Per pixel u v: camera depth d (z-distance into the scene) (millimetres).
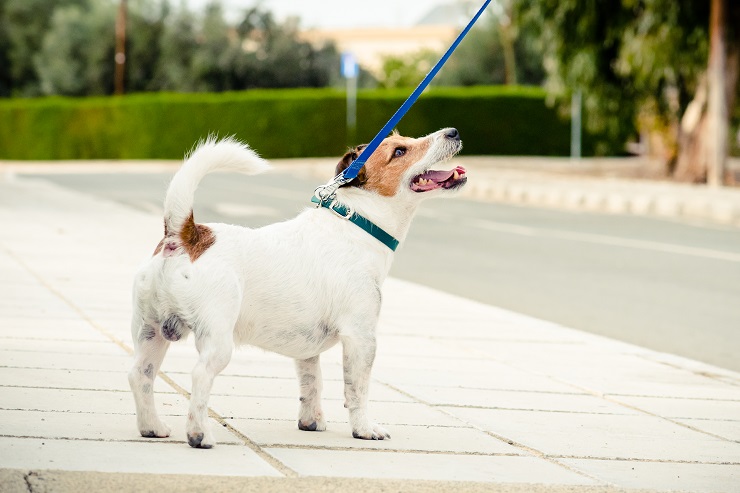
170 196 4801
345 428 5430
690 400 6617
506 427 5621
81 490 4066
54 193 22969
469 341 8336
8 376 6098
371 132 41812
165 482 4219
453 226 18594
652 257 14773
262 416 5562
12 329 7602
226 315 4754
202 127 41938
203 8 53250
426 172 5223
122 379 6168
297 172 33562
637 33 27156
